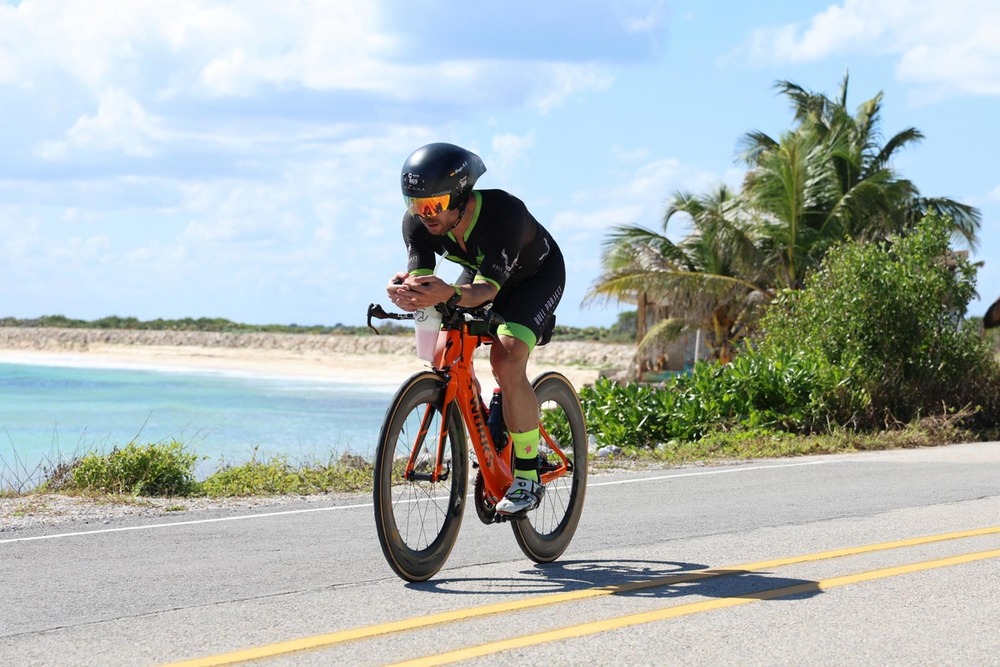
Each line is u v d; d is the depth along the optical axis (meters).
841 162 25.38
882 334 15.18
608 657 3.62
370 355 72.38
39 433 22.91
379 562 5.38
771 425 13.73
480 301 4.64
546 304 5.12
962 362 15.49
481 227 4.77
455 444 5.00
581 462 5.68
